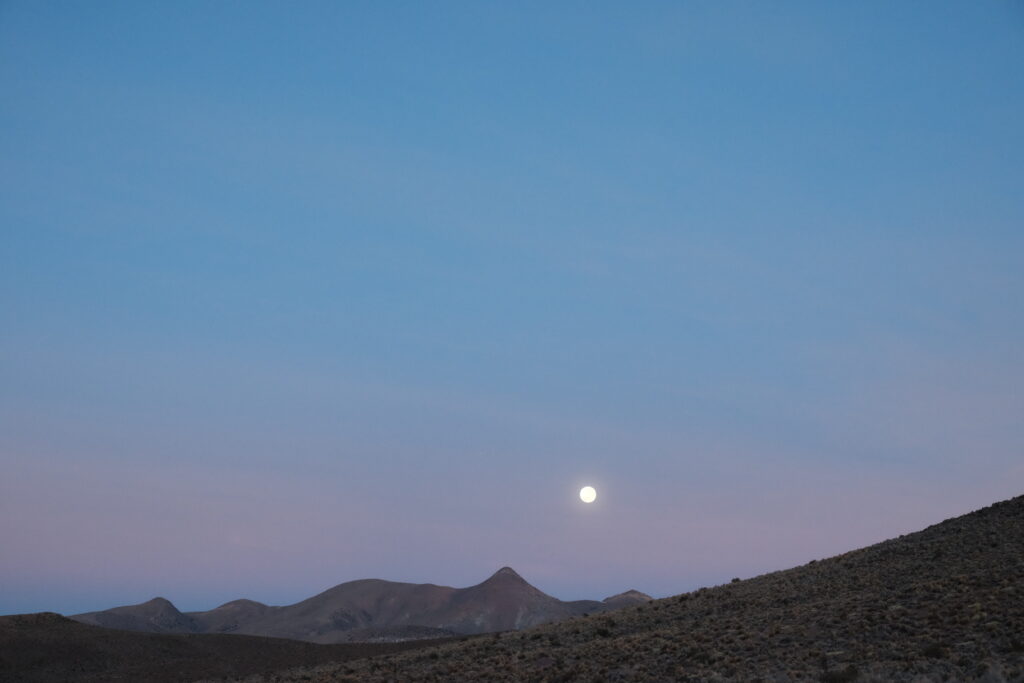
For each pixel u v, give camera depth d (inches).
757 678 1438.2
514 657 2178.9
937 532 2593.5
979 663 1296.8
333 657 3339.1
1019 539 2139.5
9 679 2913.4
